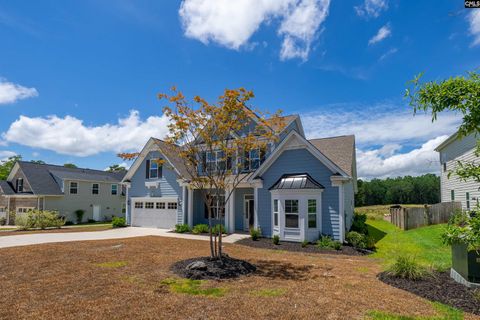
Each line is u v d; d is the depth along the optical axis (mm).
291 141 15148
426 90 3992
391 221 25828
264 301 5555
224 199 17562
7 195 29828
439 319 4684
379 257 10891
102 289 6289
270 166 15672
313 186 13891
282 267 8719
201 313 4949
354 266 9000
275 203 14977
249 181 15883
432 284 6578
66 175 32219
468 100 3699
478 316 4820
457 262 6848
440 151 26609
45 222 23000
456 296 5742
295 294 5996
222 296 5852
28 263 8867
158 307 5223
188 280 7031
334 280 7195
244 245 13406
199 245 12984
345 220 14875
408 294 6016
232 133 9938
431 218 20938
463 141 20625
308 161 14664
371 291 6234
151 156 21344
